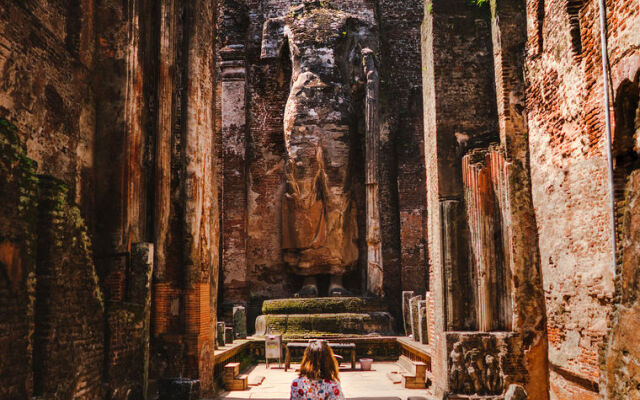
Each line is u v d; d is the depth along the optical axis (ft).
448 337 32.48
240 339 54.44
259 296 63.72
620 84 21.53
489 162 33.55
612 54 22.20
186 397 33.01
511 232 31.91
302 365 13.65
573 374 26.45
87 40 31.73
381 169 65.41
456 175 34.88
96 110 32.65
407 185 64.75
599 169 23.80
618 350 20.43
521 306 31.40
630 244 20.56
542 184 30.30
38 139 26.40
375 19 65.46
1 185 17.94
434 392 35.35
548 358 29.86
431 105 36.42
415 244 63.67
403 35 67.56
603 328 23.59
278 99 66.69
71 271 22.15
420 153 65.36
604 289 23.50
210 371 37.32
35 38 26.25
